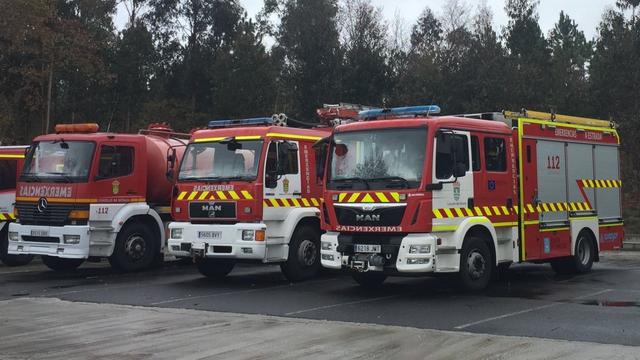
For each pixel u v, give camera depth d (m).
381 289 12.39
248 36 38.81
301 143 13.65
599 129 14.84
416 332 8.31
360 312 9.92
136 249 15.48
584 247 14.26
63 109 38.88
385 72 38.47
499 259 12.01
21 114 34.12
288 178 13.29
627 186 27.83
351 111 16.33
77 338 8.34
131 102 41.34
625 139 27.50
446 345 7.60
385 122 11.12
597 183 14.62
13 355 7.52
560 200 13.48
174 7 47.16
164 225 16.20
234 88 37.59
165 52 46.78
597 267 16.05
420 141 10.74
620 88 29.94
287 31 41.16
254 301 11.13
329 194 11.41
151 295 11.97
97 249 14.83
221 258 12.86
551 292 11.71
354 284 13.16
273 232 13.01
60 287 13.17
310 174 13.74
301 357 7.21
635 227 25.02
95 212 14.66
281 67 42.72
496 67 31.42
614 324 8.77
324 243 11.46
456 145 10.95
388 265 10.72
